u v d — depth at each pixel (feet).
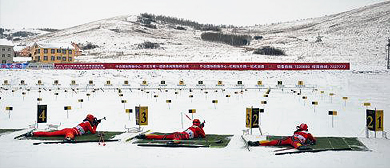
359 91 108.47
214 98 91.25
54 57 278.05
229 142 33.19
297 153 28.91
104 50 409.90
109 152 29.43
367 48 347.97
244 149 30.37
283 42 460.55
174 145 31.60
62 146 31.76
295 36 540.52
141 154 28.68
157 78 153.89
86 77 154.10
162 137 34.47
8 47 280.72
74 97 93.86
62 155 28.35
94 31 545.03
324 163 25.75
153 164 25.57
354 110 65.92
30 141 33.83
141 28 600.80
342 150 29.86
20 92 108.99
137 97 94.12
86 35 518.37
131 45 443.32
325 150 29.66
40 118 41.06
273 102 81.35
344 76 153.17
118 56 338.13
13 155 28.32
